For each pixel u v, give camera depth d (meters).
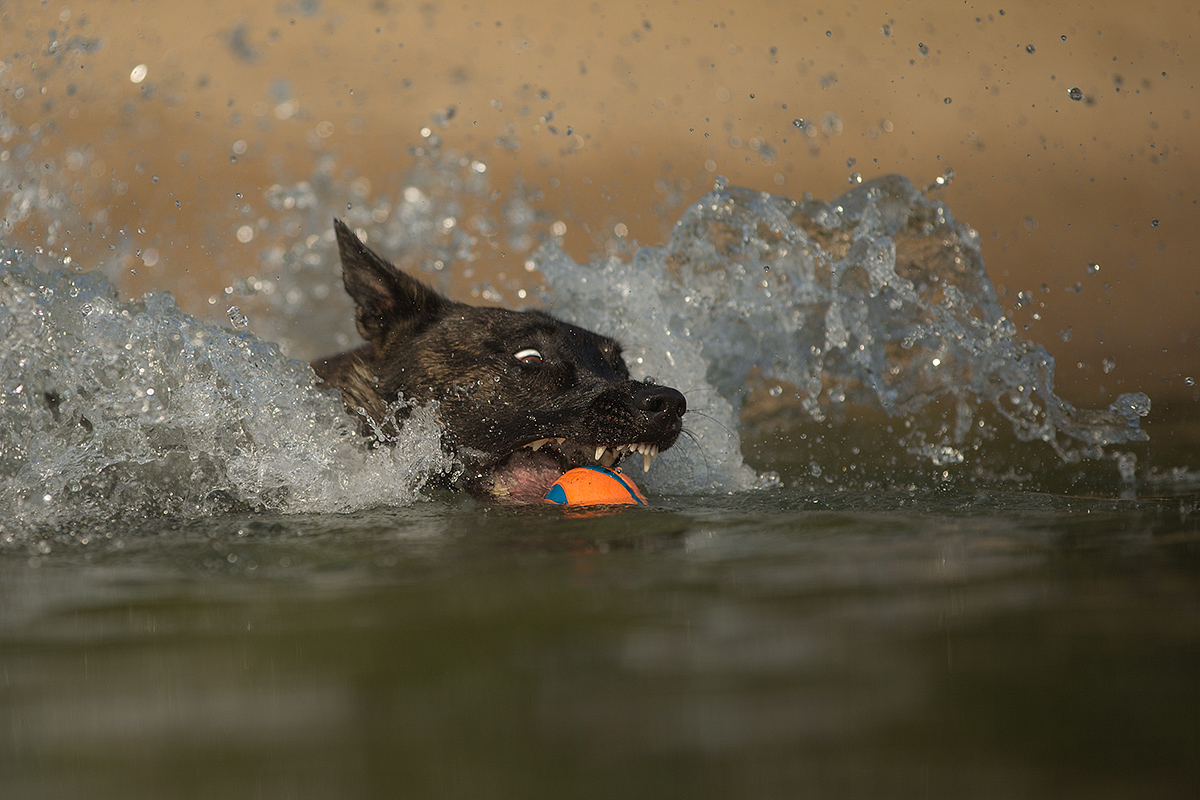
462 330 10.74
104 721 4.38
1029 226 25.20
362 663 4.95
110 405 9.67
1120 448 12.59
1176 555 6.88
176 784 3.79
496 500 9.84
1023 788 3.59
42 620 5.84
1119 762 3.77
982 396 13.26
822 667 4.77
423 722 4.26
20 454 9.33
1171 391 16.41
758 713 4.27
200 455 9.58
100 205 20.59
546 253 14.19
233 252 19.45
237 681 4.77
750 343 13.89
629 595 6.04
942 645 5.04
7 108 18.41
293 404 10.08
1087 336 20.97
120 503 9.16
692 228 13.95
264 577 6.72
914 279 13.44
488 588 6.27
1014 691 4.45
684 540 7.61
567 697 4.48
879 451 12.87
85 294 10.25
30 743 4.19
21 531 8.24
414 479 10.13
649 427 9.77
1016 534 7.72
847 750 3.92
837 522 8.28
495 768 3.84
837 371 13.83
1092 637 5.12
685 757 3.89
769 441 13.70
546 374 10.28
